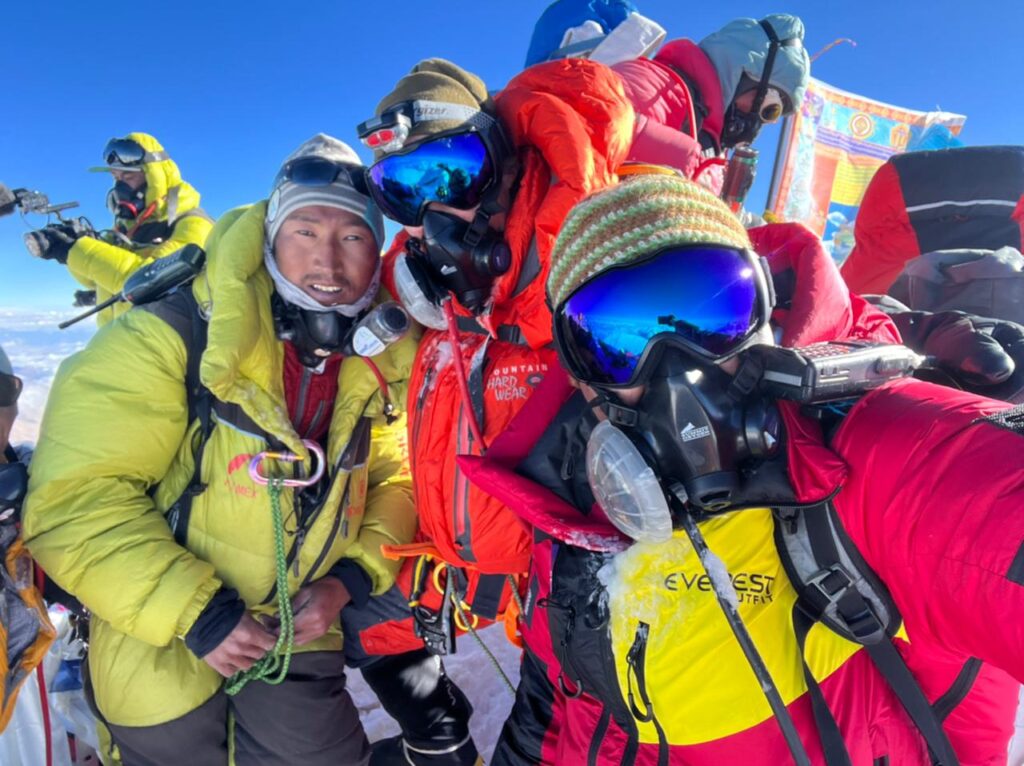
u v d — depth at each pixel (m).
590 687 1.03
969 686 0.93
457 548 1.36
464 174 1.23
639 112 1.76
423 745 1.85
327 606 1.58
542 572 1.09
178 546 1.45
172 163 3.75
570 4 2.41
